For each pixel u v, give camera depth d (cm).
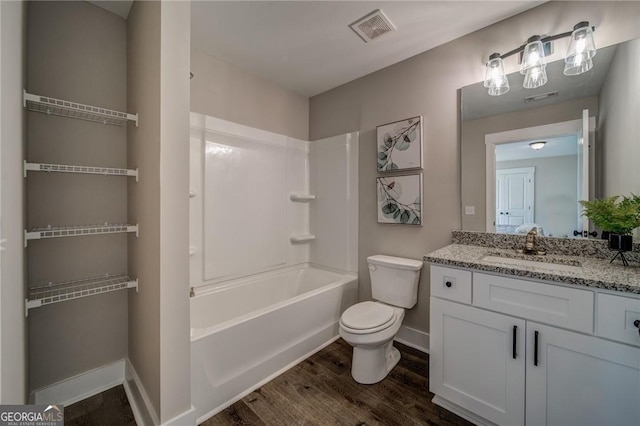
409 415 148
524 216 173
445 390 149
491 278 133
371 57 228
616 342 102
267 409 153
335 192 283
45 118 151
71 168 137
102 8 171
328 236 289
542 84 161
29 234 126
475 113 193
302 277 293
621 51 142
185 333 132
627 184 139
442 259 149
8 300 100
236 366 161
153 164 131
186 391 132
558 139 161
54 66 154
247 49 216
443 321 150
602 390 105
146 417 136
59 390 154
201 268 220
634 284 98
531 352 121
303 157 303
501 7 169
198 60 217
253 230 255
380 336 171
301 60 232
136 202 159
